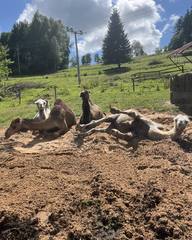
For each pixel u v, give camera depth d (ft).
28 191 31.83
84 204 28.96
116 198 29.35
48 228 27.27
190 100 61.46
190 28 413.39
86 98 54.60
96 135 48.19
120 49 329.93
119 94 90.79
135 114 47.85
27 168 38.19
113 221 27.32
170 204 28.40
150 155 40.73
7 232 27.32
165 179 32.89
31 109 85.05
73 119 57.11
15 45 378.73
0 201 30.19
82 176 34.83
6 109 93.91
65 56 404.57
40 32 380.99
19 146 49.80
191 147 43.60
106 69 287.48
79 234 26.48
